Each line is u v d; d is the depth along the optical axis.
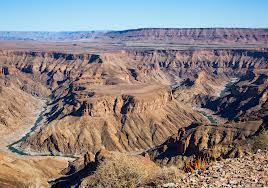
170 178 29.67
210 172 26.92
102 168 34.66
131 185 32.88
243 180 24.95
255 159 29.92
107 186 33.50
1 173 109.94
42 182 110.94
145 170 34.53
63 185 104.25
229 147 105.94
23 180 108.81
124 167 33.91
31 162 139.25
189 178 26.09
